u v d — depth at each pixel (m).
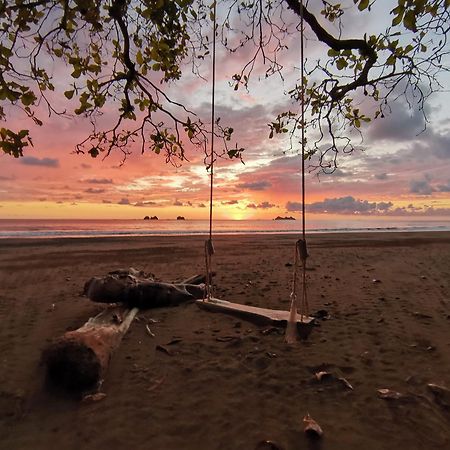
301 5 2.82
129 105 2.71
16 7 1.98
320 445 2.60
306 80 3.03
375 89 2.83
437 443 2.61
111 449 2.60
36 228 45.88
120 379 3.63
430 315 5.68
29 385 3.50
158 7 2.33
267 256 13.92
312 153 3.50
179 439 2.70
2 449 2.60
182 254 14.80
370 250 16.20
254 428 2.81
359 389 3.37
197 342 4.57
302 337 4.62
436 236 28.64
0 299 6.89
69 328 5.16
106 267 11.09
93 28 2.32
